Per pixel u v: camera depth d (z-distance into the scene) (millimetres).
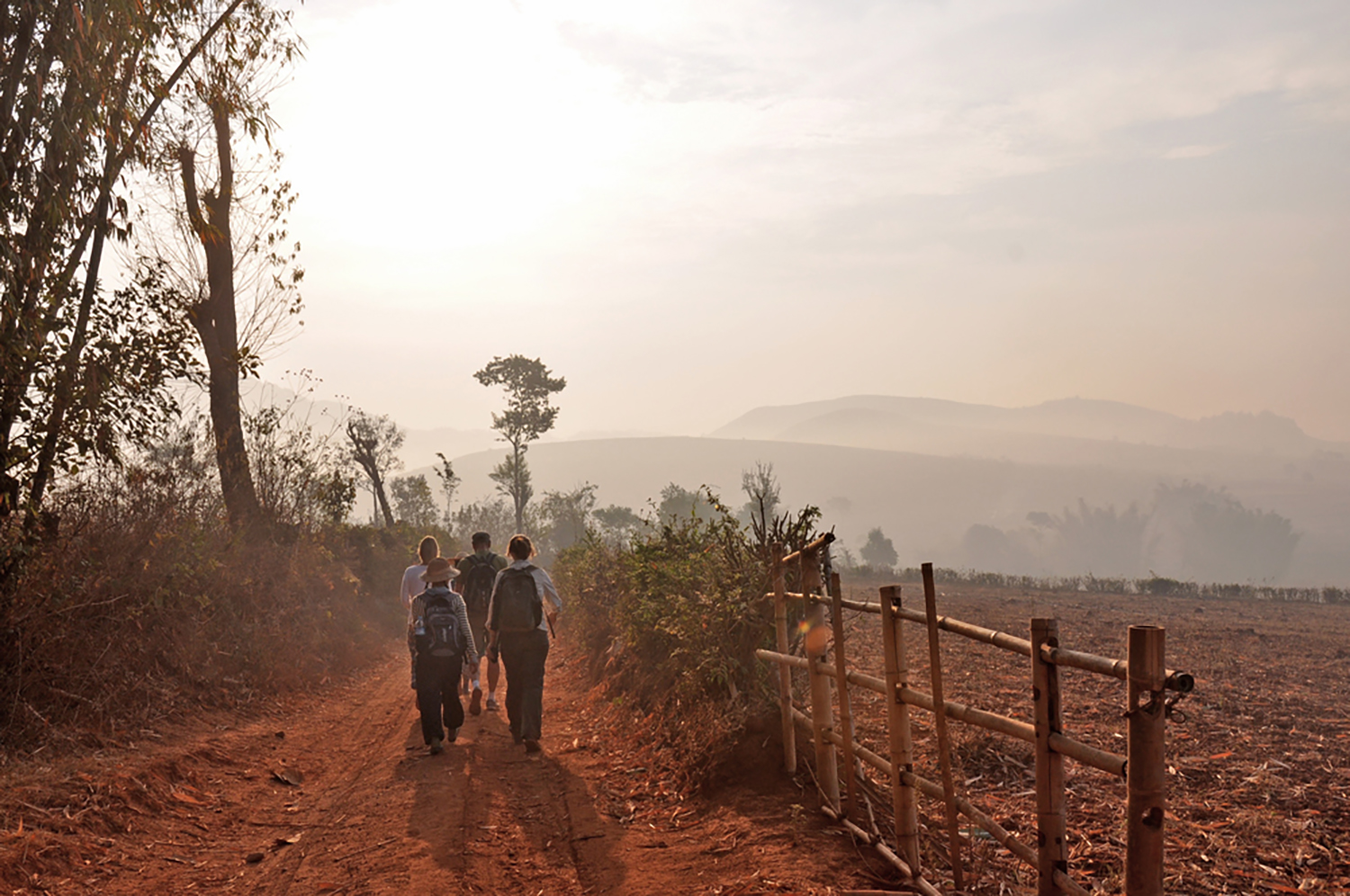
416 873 5258
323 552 17062
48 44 7781
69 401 8531
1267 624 19203
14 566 7887
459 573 10820
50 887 4977
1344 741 7418
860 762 5992
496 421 68438
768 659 6613
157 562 10438
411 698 12172
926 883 4391
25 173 7773
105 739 7695
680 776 6781
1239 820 5363
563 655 16156
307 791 7461
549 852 5652
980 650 12680
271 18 10930
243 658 11078
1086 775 6328
